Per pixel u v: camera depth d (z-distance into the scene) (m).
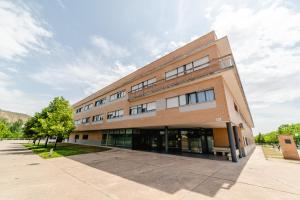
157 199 4.64
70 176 7.37
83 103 36.72
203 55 13.48
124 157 13.40
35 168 9.20
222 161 11.28
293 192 5.24
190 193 5.12
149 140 22.44
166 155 14.53
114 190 5.43
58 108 20.70
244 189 5.52
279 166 10.10
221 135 15.98
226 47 13.34
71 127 20.45
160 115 15.69
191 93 13.54
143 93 18.53
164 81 16.33
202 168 8.95
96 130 29.73
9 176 7.34
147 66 19.88
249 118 32.16
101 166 9.70
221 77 11.68
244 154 16.06
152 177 7.09
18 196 4.88
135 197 4.80
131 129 20.75
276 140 67.12
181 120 13.60
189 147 17.72
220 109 11.24
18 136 72.00
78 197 4.81
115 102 24.34
